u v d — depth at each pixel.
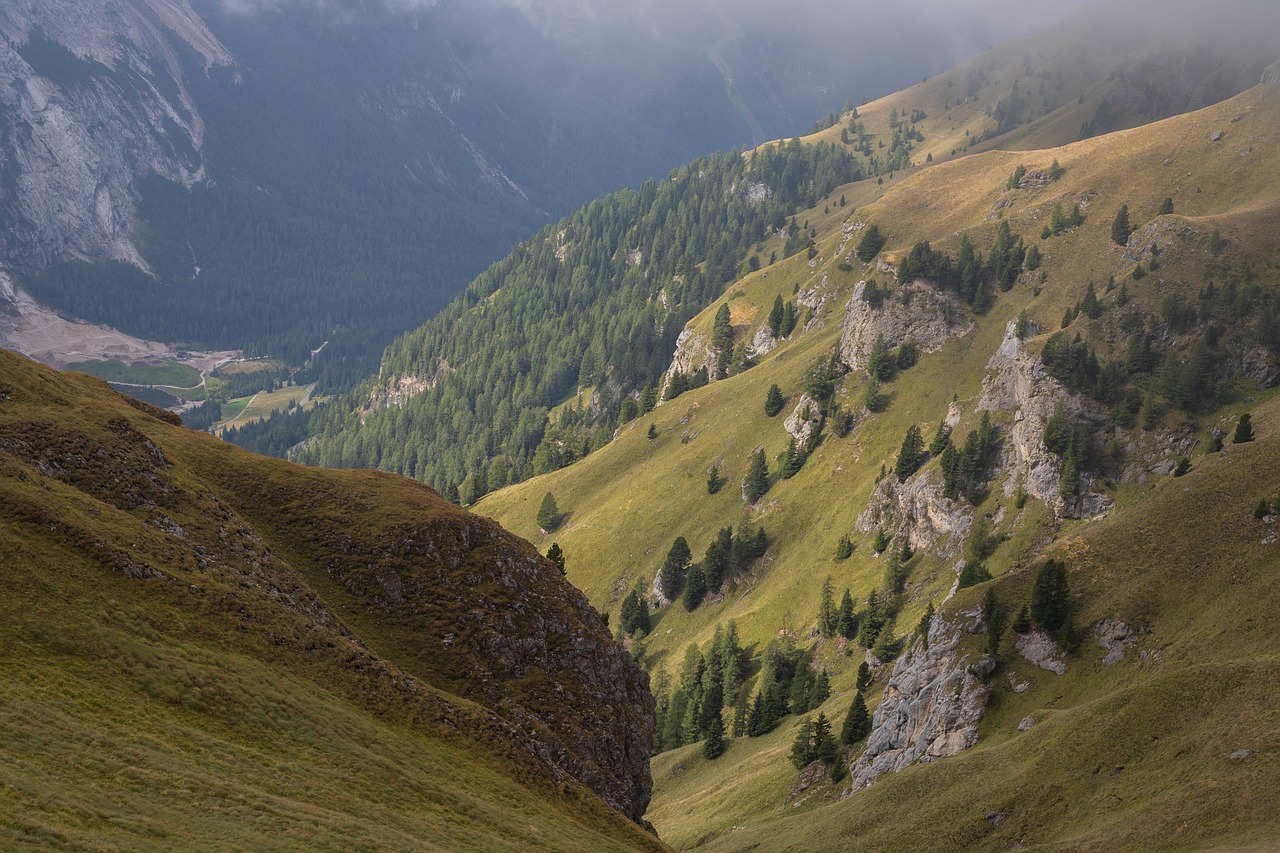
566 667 93.62
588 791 78.62
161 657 58.38
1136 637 111.62
